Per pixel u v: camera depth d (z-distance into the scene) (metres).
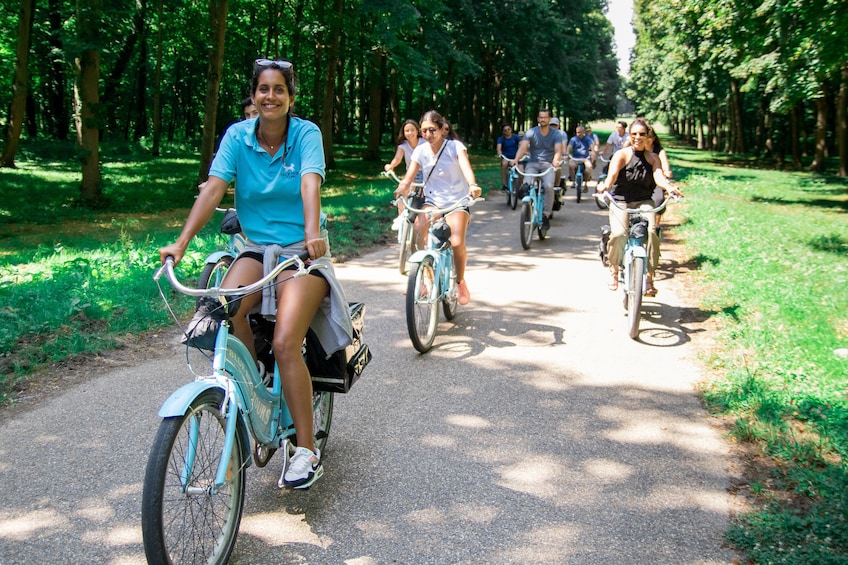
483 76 44.53
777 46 18.67
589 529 3.42
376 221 13.30
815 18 15.15
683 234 11.97
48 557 3.16
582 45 47.22
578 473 3.98
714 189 20.91
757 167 36.03
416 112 49.12
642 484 3.86
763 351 5.79
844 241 11.15
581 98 50.53
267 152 3.34
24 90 26.02
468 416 4.76
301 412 3.29
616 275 7.21
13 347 5.73
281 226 3.40
